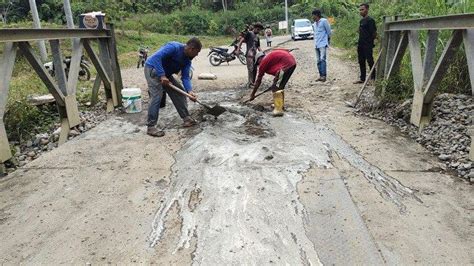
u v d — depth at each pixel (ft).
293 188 10.76
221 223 9.23
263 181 11.21
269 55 18.02
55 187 11.45
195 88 25.71
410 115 16.02
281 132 15.53
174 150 14.05
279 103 17.83
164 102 20.08
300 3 126.00
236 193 10.59
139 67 42.29
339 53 43.09
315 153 13.19
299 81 26.58
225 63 43.68
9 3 79.00
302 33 74.43
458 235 8.48
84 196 10.84
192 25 112.68
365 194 10.37
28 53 14.03
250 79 25.12
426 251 8.00
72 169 12.70
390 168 11.91
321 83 25.29
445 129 14.03
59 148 14.73
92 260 8.09
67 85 16.69
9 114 16.69
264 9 131.75
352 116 17.72
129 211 9.95
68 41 47.03
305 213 9.52
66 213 9.96
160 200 10.45
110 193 10.96
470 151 11.82
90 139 15.74
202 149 13.87
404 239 8.41
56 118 18.39
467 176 11.11
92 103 20.95
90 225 9.37
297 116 17.84
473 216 9.19
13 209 10.28
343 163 12.35
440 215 9.27
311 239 8.53
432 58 14.53
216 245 8.42
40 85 25.35
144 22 103.55
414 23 15.51
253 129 16.03
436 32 14.24
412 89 17.76
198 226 9.16
